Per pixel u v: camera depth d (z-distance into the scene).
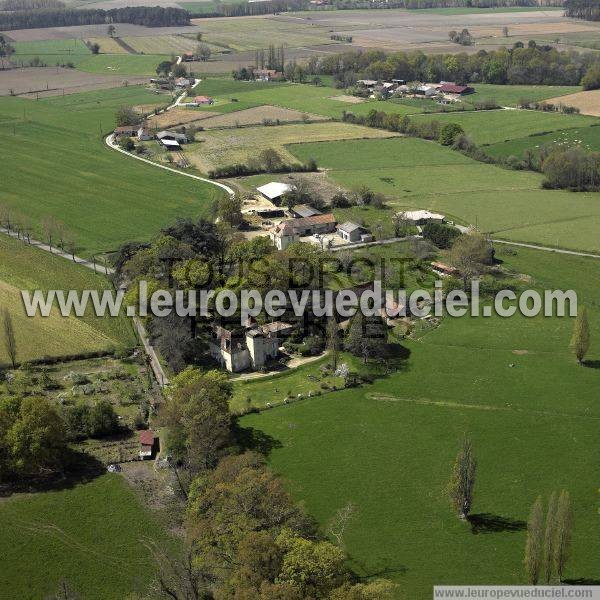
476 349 193.38
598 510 134.75
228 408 158.50
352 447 154.62
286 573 105.12
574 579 119.00
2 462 145.12
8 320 186.00
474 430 159.38
